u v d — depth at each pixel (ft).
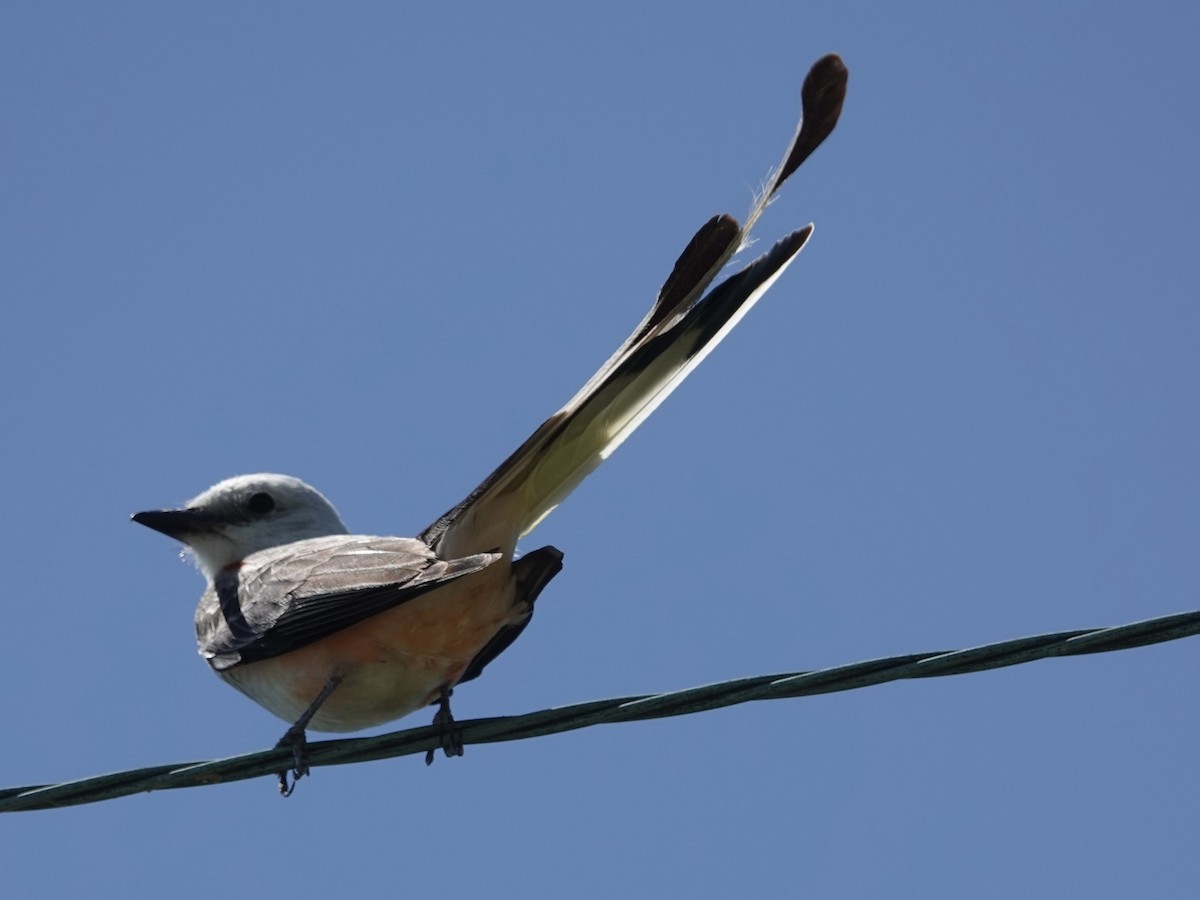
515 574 37.17
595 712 30.78
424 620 36.29
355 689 37.11
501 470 36.32
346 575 36.68
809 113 35.35
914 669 28.58
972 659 28.32
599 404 36.73
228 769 32.32
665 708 30.22
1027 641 28.02
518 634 39.34
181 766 32.09
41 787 31.76
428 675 37.37
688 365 36.94
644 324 37.01
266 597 38.06
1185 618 27.27
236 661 37.65
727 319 36.94
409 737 32.30
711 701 29.68
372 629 36.24
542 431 36.17
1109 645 27.66
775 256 37.14
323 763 32.48
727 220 36.24
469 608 36.55
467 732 31.91
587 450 37.29
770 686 29.32
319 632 35.99
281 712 38.58
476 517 36.65
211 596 40.55
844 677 28.89
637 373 36.91
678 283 36.55
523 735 31.68
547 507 37.58
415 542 37.70
